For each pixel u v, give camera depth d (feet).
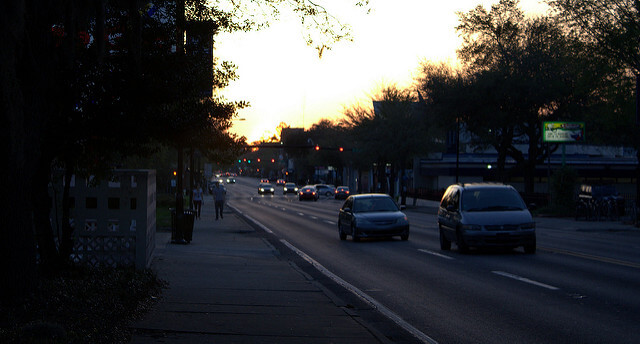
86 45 34.81
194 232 87.61
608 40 120.16
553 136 150.30
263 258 56.75
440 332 27.25
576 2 122.01
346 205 80.18
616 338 25.53
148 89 33.65
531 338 25.81
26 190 26.27
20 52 26.48
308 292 36.58
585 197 127.44
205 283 38.99
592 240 74.95
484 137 163.73
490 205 59.67
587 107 153.89
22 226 26.07
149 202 41.98
